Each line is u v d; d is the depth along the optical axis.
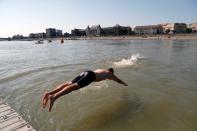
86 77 6.41
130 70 14.29
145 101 8.03
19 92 9.83
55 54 31.50
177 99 8.23
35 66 18.31
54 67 16.92
